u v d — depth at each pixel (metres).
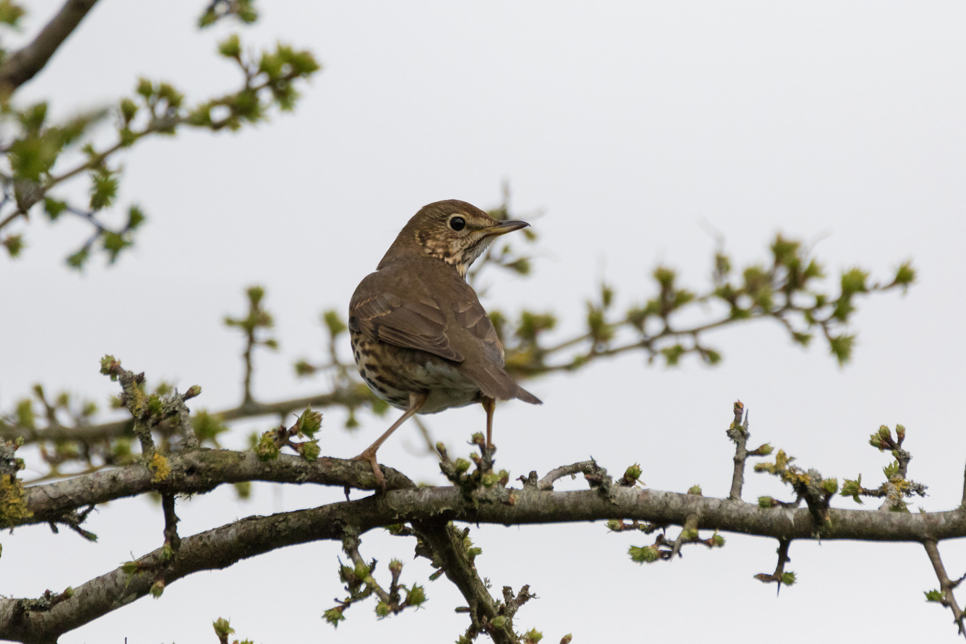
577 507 10.38
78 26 10.41
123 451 15.08
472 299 14.80
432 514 10.51
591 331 17.38
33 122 8.97
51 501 9.54
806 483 9.69
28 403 15.86
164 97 11.70
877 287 16.16
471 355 13.19
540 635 11.20
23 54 10.32
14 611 10.38
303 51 12.13
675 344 17.25
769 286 16.64
